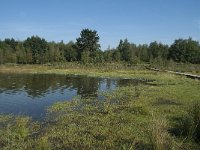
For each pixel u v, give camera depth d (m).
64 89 36.78
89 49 108.31
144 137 14.15
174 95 28.11
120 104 23.92
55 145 13.66
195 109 15.05
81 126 16.81
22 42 111.31
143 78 53.62
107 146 13.19
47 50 100.62
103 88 38.41
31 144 13.70
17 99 28.05
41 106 24.61
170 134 14.30
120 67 78.75
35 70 72.94
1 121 18.89
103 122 17.36
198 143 13.20
